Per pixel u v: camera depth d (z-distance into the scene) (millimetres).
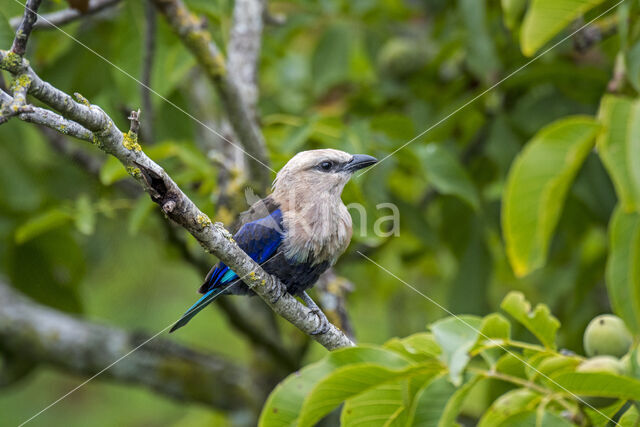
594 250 11766
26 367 12289
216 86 8727
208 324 15875
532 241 7520
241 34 10219
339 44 11758
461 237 11242
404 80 11750
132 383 11773
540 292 12125
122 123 10508
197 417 13562
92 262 13547
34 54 10797
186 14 8523
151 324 15133
